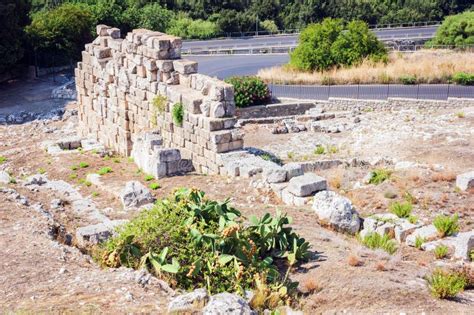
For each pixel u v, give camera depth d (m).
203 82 26.59
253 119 40.28
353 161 26.61
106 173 26.80
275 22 101.25
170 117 27.83
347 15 100.94
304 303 12.43
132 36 30.52
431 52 66.25
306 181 20.33
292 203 20.34
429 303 12.44
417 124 35.78
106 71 33.59
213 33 90.06
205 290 11.70
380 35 84.62
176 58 29.03
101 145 34.19
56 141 35.31
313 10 99.94
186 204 15.09
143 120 30.56
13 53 56.88
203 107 25.61
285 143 34.03
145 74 30.08
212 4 98.69
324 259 14.74
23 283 12.06
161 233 14.22
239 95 44.00
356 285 13.07
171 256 13.91
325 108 45.41
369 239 16.58
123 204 21.55
